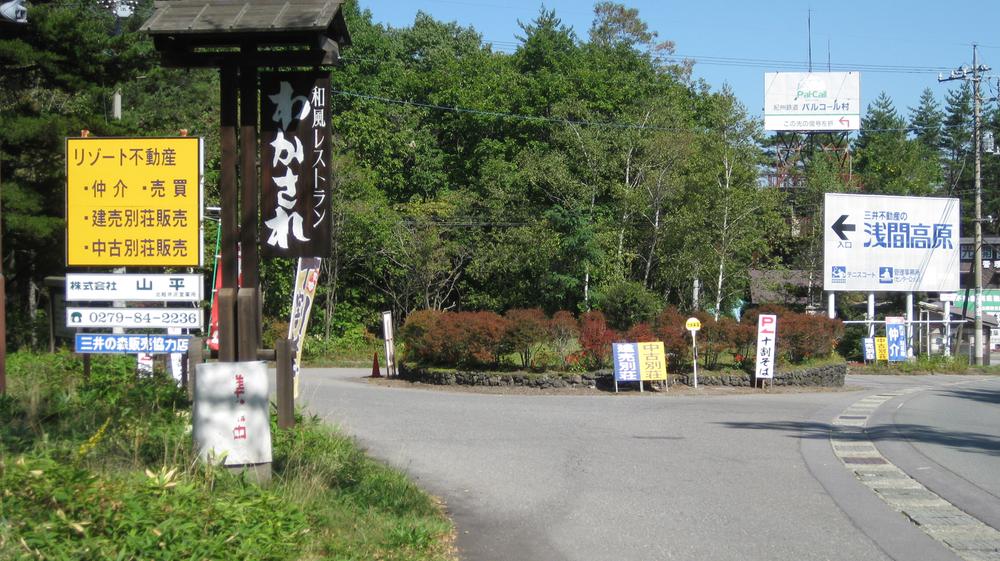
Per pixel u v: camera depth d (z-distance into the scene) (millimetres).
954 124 81125
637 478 10047
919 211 37750
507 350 22438
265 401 7270
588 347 22156
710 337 23344
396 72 49375
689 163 38250
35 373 12500
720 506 8602
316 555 5977
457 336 22594
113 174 11281
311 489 7344
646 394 21188
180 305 11492
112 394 10203
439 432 13570
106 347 11406
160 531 5180
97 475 5883
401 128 44781
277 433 9289
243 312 7719
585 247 36312
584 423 14938
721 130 39312
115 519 5223
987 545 7176
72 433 7965
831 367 25312
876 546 7137
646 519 8055
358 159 42188
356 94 44000
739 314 45312
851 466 10883
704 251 37281
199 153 11289
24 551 4754
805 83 51000
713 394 21562
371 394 19469
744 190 38562
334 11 7555
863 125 81062
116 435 7840
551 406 17734
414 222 40500
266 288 38844
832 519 8062
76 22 21812
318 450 9234
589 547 7094
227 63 7809
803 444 12711
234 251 7824
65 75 22078
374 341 40000
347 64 46969
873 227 37188
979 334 39406
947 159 79125
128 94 33375
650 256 38344
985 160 71875
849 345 38875
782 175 48906
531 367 22438
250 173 7879
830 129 50812
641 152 39438
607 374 21875
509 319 22359
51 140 20906
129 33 23578
